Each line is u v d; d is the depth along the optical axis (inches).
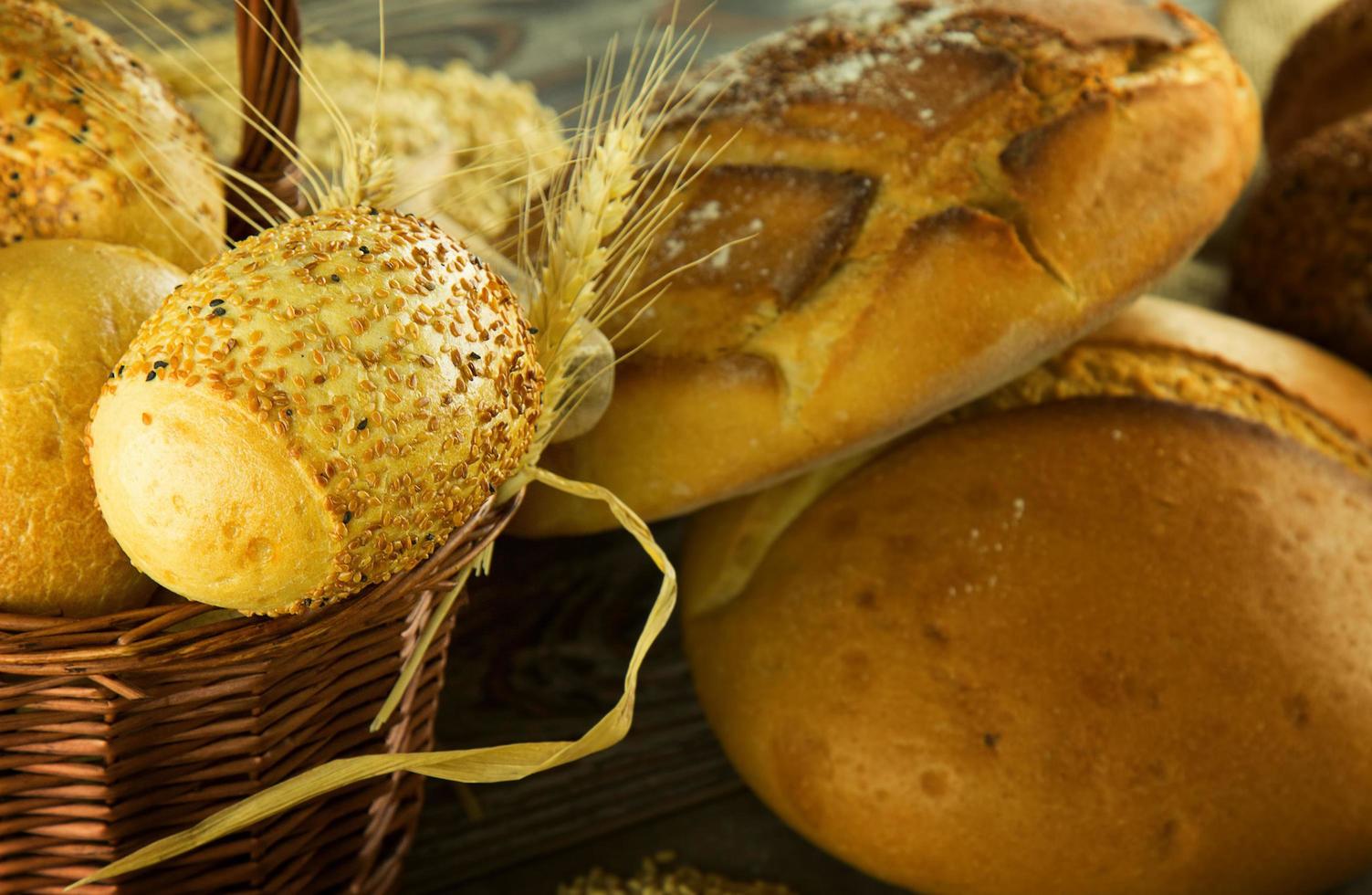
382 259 19.0
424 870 24.8
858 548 24.6
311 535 18.6
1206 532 23.9
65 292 20.0
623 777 26.3
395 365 18.7
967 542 24.1
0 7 21.6
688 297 24.1
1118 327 26.6
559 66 40.6
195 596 18.8
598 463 24.3
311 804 21.2
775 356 24.0
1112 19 25.8
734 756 25.0
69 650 18.7
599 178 20.8
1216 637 23.4
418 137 30.4
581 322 21.6
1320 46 38.4
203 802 20.5
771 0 47.3
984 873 23.4
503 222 22.3
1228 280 35.6
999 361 24.0
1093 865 23.1
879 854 23.8
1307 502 24.5
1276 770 23.1
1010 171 24.0
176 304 18.9
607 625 28.3
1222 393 25.8
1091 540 23.9
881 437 24.3
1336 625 23.8
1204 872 23.2
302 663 19.8
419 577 19.6
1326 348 31.5
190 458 18.3
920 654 23.6
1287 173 32.2
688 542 27.3
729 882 24.7
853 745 23.6
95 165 21.4
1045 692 23.1
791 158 24.6
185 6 38.9
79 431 19.7
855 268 24.0
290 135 22.9
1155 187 24.5
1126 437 24.8
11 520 19.4
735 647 25.1
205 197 22.4
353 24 42.2
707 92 25.6
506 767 20.0
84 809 20.1
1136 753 23.0
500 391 19.4
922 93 24.6
